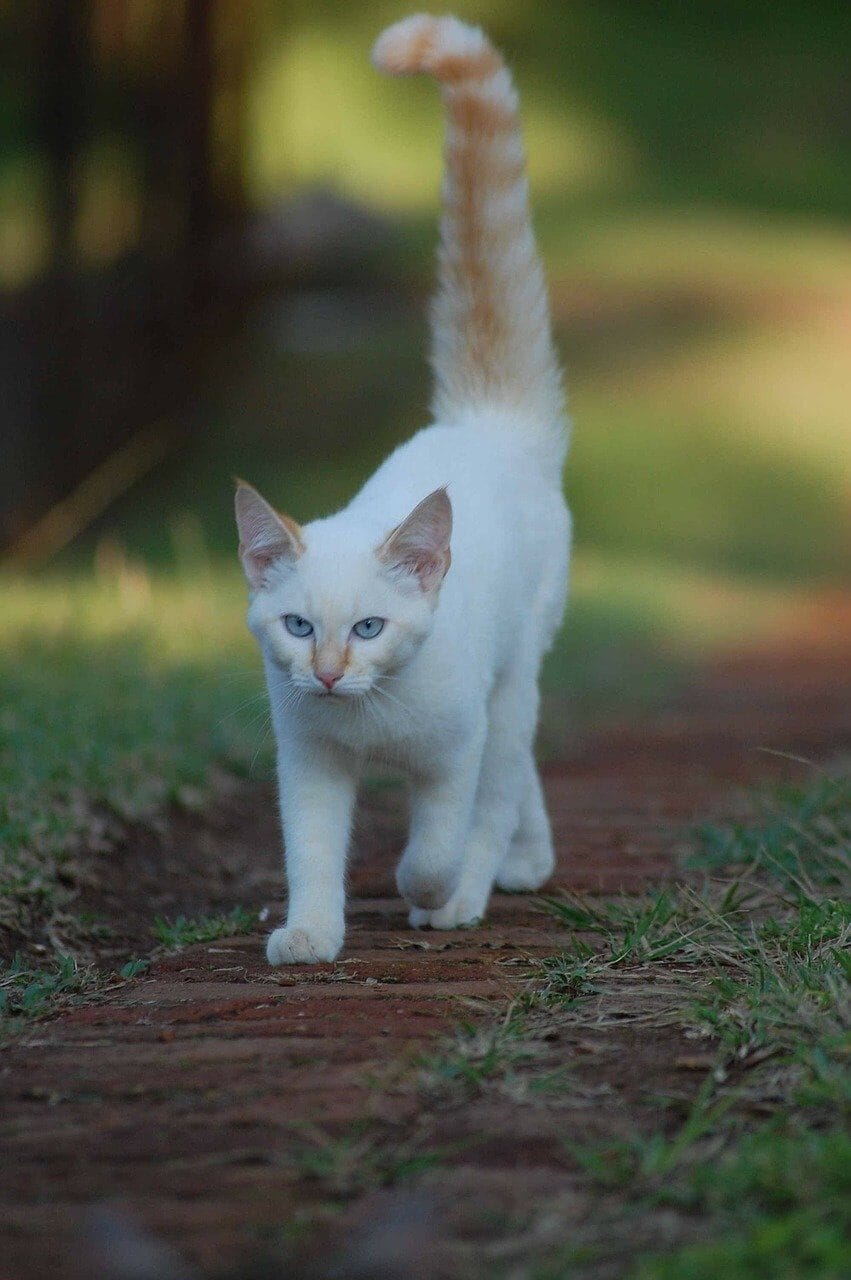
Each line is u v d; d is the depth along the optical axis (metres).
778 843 7.23
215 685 10.55
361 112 45.88
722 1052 4.57
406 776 6.24
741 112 52.91
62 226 20.25
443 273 7.76
